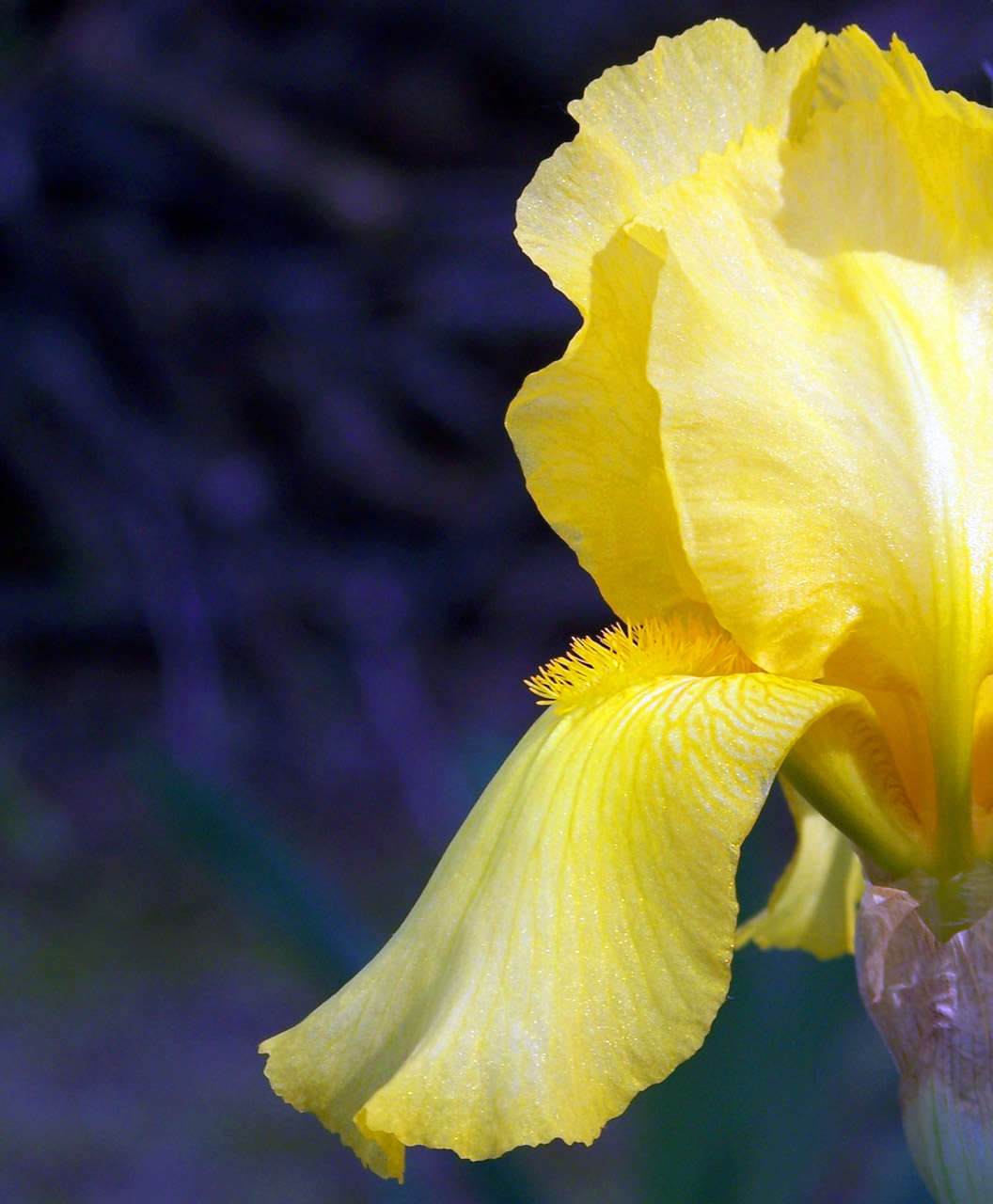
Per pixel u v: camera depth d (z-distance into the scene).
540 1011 0.36
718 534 0.37
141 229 1.53
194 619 1.47
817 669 0.38
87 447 1.50
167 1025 1.15
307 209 1.57
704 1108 0.52
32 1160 0.98
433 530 1.61
